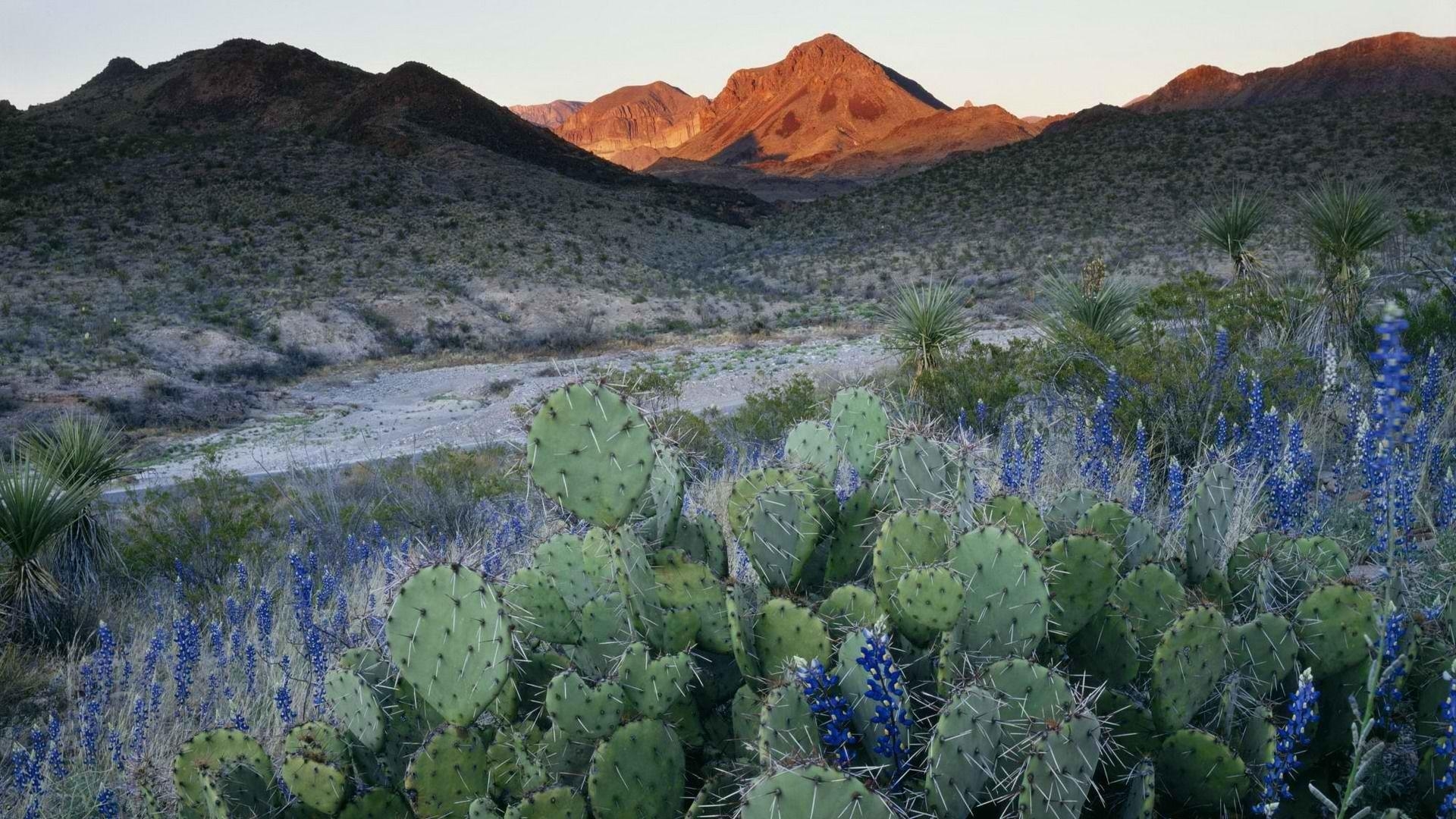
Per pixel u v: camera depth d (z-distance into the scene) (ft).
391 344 139.74
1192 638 7.88
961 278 171.32
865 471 12.36
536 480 9.13
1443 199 133.90
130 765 12.91
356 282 164.76
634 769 8.00
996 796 7.26
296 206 214.07
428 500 30.60
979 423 26.08
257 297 149.48
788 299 180.14
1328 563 10.14
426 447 60.90
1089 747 6.93
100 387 94.22
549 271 179.52
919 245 215.92
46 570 22.48
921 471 10.28
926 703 8.11
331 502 30.48
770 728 7.39
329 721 13.14
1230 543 13.03
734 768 8.17
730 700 9.23
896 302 39.93
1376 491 10.16
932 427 10.59
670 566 9.46
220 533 25.96
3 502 21.99
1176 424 20.84
